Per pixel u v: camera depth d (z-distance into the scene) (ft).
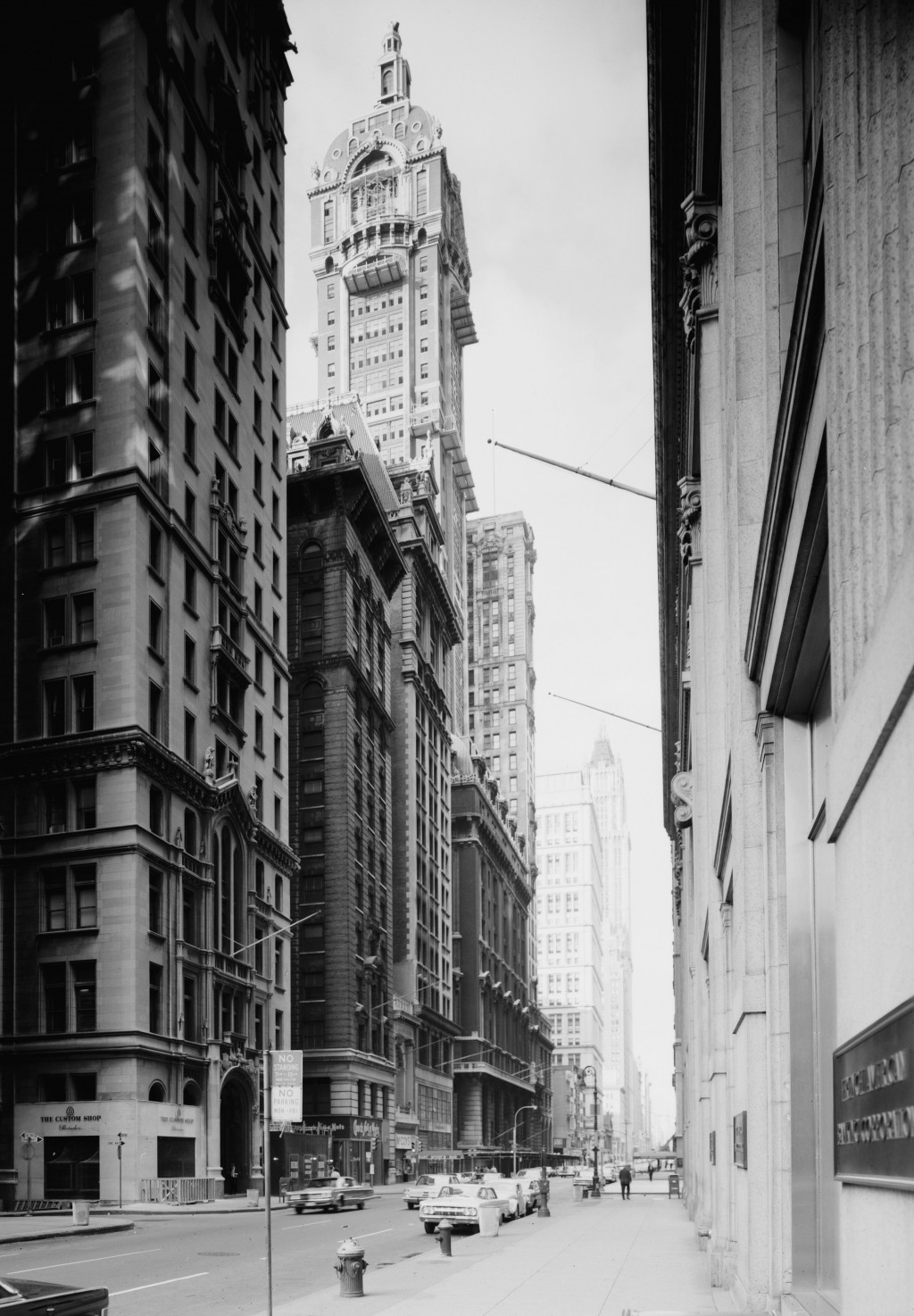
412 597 363.76
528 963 579.07
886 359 20.53
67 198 185.57
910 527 18.94
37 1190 155.02
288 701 286.66
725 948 64.80
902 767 19.04
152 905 168.96
